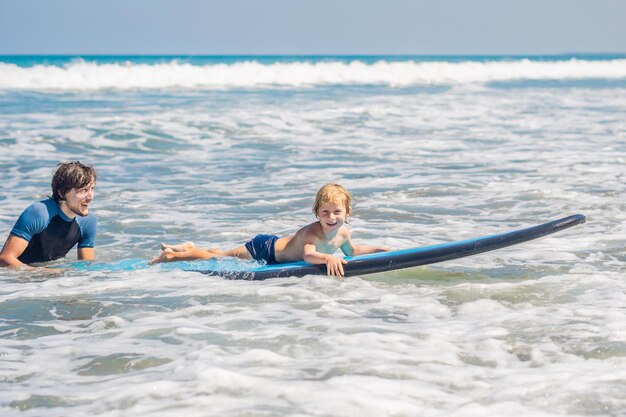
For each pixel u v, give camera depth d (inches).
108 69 1813.5
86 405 220.5
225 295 343.6
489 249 383.6
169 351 267.4
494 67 2561.5
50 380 241.0
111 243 456.1
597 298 328.8
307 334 284.0
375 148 888.9
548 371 243.6
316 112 1272.1
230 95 1652.3
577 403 218.4
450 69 2449.6
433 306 323.3
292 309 320.5
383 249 401.4
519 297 333.1
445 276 372.8
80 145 903.1
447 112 1327.5
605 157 792.9
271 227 493.7
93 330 294.2
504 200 573.9
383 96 1690.5
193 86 1899.6
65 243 412.2
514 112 1342.3
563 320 297.0
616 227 477.4
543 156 807.7
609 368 246.2
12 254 395.9
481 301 327.9
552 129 1077.1
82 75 1766.7
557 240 444.1
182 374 242.1
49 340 282.5
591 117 1250.6
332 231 387.2
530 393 225.8
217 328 293.4
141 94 1644.9
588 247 427.5
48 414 214.5
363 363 251.9
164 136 975.0
